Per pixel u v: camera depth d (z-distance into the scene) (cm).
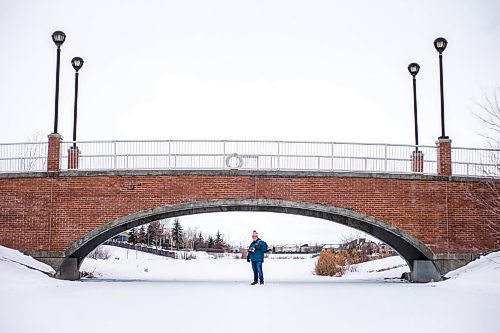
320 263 3962
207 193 2616
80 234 2606
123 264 4359
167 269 4459
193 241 9462
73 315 1259
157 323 1164
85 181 2631
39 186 2636
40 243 2608
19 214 2628
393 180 2652
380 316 1283
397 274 3300
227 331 1080
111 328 1095
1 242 2616
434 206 2656
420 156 2722
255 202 2609
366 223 2808
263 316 1279
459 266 2630
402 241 2820
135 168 2638
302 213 2811
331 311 1371
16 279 2014
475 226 2658
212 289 2044
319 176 2633
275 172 2623
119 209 2614
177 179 2622
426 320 1218
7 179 2647
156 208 2609
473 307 1426
